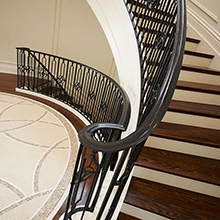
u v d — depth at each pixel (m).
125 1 2.58
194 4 3.42
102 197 1.93
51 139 3.46
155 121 0.89
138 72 2.42
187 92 2.39
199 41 3.30
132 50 2.60
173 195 1.74
